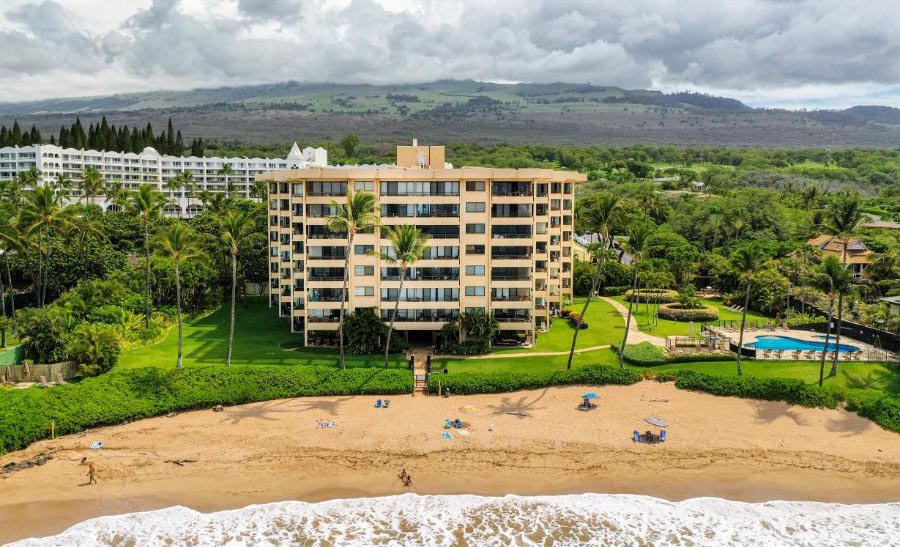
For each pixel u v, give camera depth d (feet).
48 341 241.76
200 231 455.22
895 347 276.82
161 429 208.54
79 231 369.30
